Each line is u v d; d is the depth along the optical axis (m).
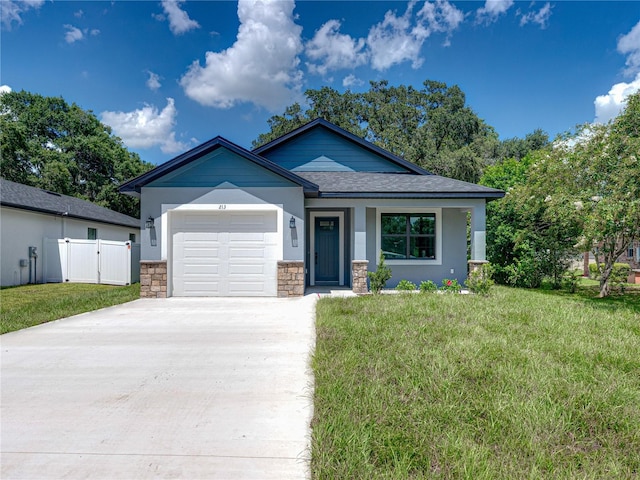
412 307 7.58
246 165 9.95
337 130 13.21
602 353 4.66
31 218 14.49
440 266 11.85
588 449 2.70
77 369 4.36
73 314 7.65
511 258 13.84
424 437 2.75
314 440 2.74
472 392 3.53
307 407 3.36
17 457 2.63
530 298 9.33
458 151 29.56
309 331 6.15
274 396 3.60
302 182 9.86
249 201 9.94
